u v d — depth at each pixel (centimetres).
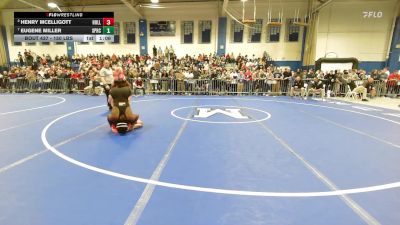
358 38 2125
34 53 2369
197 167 414
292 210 289
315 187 347
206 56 2144
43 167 407
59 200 306
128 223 261
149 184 351
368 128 717
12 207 290
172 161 439
